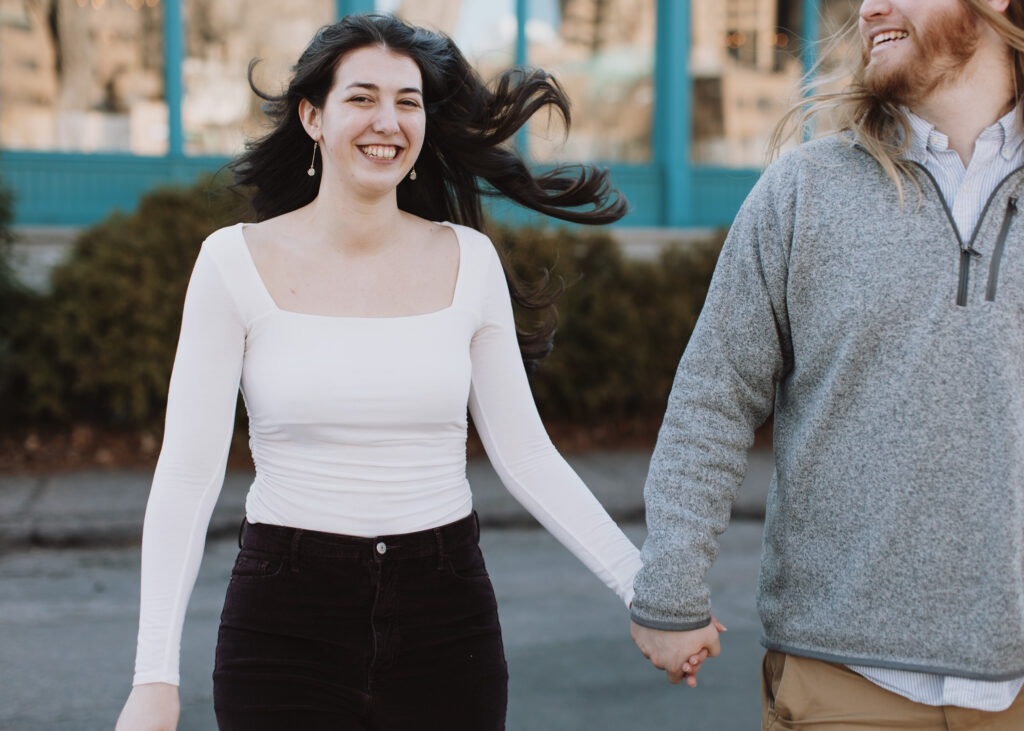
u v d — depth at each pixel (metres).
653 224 11.64
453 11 10.99
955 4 1.90
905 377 1.89
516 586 5.71
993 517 1.85
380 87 2.12
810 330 1.99
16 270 8.53
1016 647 1.86
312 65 2.13
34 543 6.41
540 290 2.75
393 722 2.06
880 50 1.99
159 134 10.19
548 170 2.78
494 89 2.62
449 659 2.09
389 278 2.18
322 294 2.14
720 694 4.24
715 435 2.10
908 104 2.01
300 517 2.07
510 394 2.32
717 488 2.09
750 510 7.41
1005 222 1.89
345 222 2.15
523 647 4.73
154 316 8.01
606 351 9.16
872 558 1.91
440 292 2.21
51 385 8.26
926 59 1.94
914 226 1.92
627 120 11.60
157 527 2.05
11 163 9.74
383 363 2.09
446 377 2.13
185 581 2.05
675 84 11.47
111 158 10.00
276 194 2.53
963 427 1.86
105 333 8.08
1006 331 1.86
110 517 6.61
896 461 1.89
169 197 8.38
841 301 1.95
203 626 4.94
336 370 2.07
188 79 10.22
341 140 2.12
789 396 2.08
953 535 1.86
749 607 5.33
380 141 2.12
